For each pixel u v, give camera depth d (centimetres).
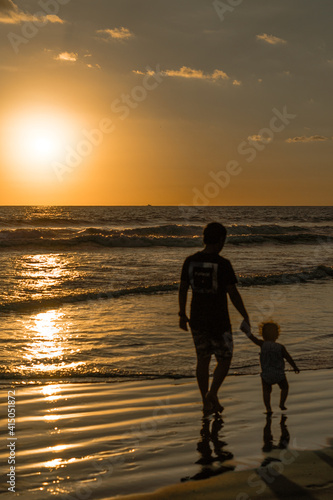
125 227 5528
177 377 657
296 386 611
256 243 3500
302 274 1755
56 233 3788
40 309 1147
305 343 837
